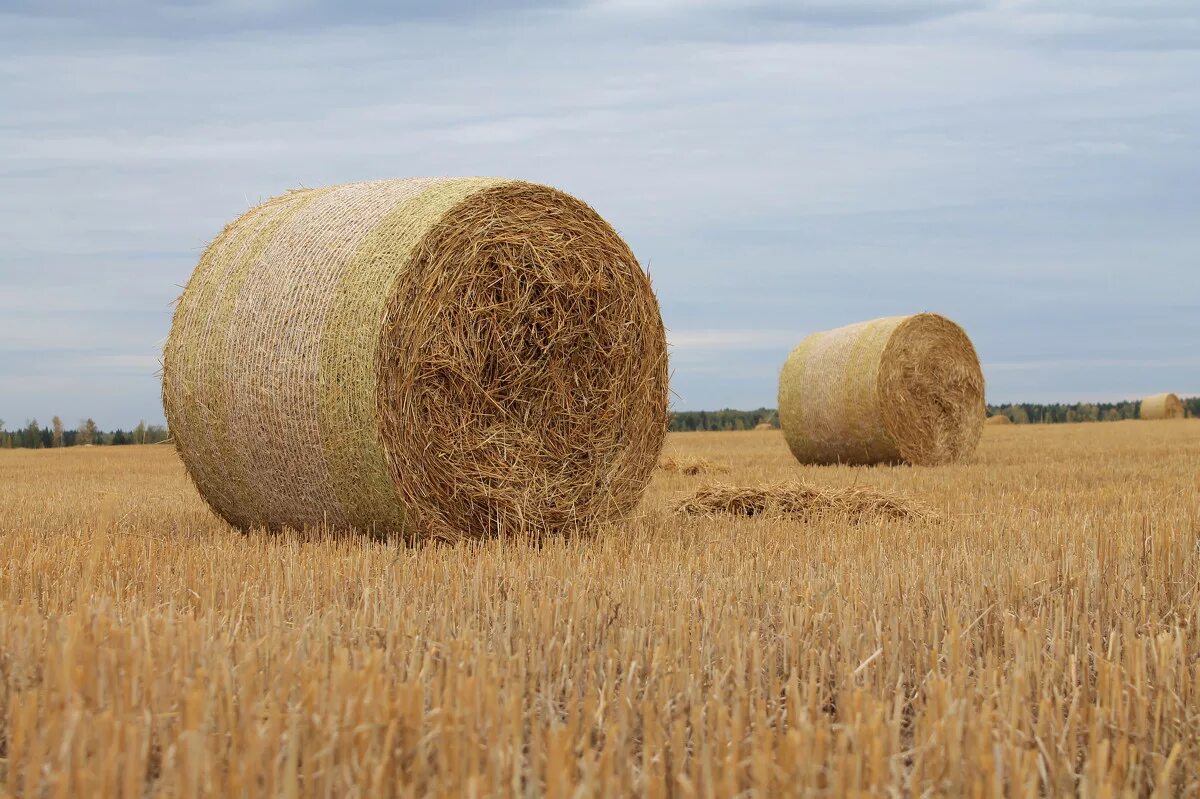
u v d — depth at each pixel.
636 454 9.48
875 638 4.76
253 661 3.73
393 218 8.32
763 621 5.25
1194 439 28.42
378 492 8.15
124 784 2.84
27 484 16.09
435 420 8.24
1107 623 5.54
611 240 9.17
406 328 8.05
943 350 19.80
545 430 8.84
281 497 8.80
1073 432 36.03
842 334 20.28
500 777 3.00
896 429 19.23
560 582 6.02
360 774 2.94
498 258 8.48
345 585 5.98
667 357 9.72
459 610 5.29
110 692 3.56
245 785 2.86
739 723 3.20
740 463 20.50
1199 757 3.74
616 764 3.16
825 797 2.96
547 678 4.21
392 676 3.89
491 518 8.56
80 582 5.75
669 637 4.64
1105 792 2.90
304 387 8.25
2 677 3.89
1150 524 8.03
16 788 3.14
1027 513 9.71
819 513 10.45
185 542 8.34
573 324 8.92
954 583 6.16
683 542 8.31
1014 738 3.56
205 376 8.94
